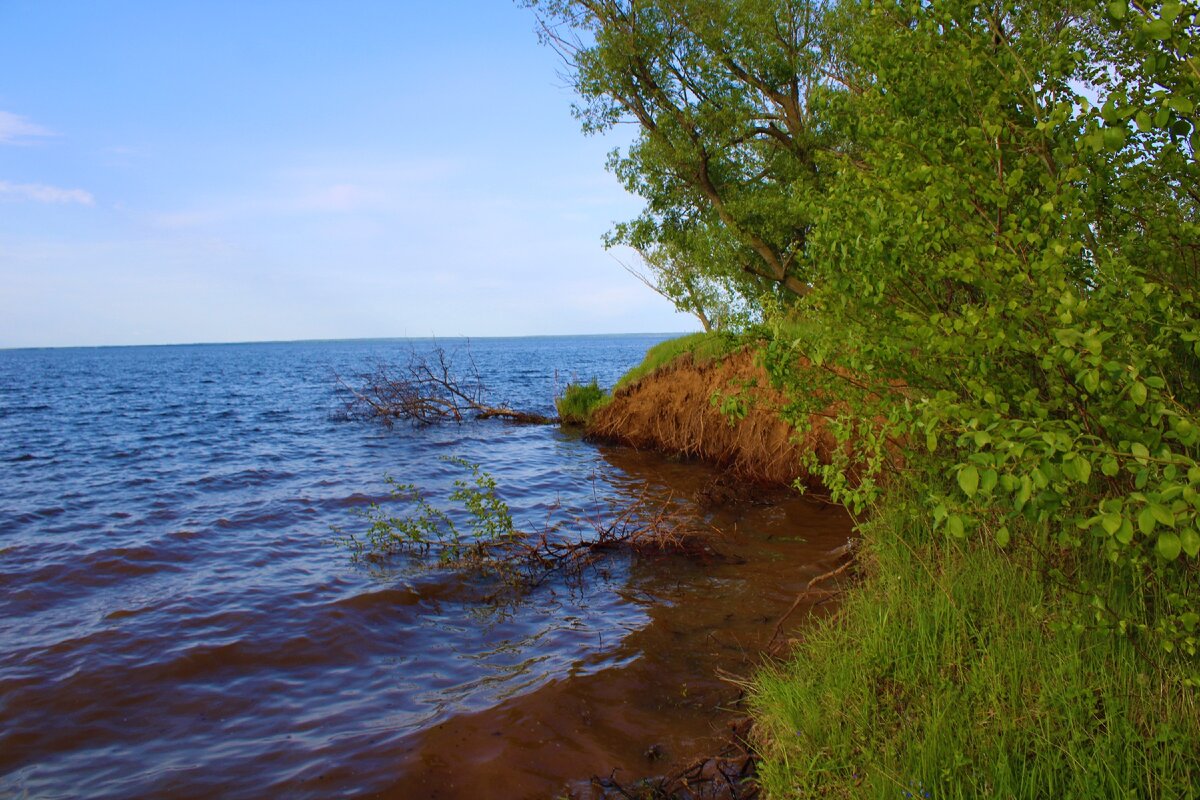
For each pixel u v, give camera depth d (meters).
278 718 5.51
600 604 7.62
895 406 4.44
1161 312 3.62
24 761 4.98
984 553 5.27
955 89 4.73
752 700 4.94
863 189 5.09
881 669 4.46
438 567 8.84
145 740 5.23
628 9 16.58
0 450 19.91
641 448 17.31
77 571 9.03
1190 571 3.92
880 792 3.42
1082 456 2.87
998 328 3.71
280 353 184.88
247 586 8.37
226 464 17.30
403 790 4.54
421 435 22.27
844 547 8.25
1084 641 4.13
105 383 55.81
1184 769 3.21
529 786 4.52
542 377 51.88
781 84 16.89
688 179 17.44
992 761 3.46
